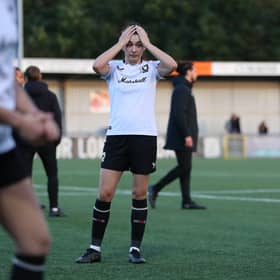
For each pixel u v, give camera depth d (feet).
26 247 32.58
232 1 467.11
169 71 63.62
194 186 153.17
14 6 33.01
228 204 117.91
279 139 317.42
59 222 93.76
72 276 59.41
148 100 64.28
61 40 444.55
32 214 32.76
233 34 469.98
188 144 107.24
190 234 83.66
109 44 458.09
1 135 31.83
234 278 59.06
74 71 347.36
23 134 30.91
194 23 465.47
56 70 346.74
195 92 367.25
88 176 180.45
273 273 61.26
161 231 85.92
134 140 64.08
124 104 64.08
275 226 91.15
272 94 374.84
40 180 164.96
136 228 65.72
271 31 479.41
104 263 65.21
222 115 370.94
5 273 60.39
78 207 111.75
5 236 79.56
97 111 357.20
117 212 104.83
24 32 449.89
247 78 370.32
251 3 473.26
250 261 66.64
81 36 451.53
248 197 130.21
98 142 295.28
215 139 309.42
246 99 372.17
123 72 64.39
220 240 79.20
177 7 462.60
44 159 98.63
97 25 457.68
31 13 454.40
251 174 190.70
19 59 233.35
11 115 30.40
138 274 60.44
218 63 360.28
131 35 64.08
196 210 108.78
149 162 64.54
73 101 354.95
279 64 363.56
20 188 32.76
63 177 176.96
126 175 179.32
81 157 292.20
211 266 64.08
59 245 75.10
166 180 109.19
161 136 294.46
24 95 34.19
